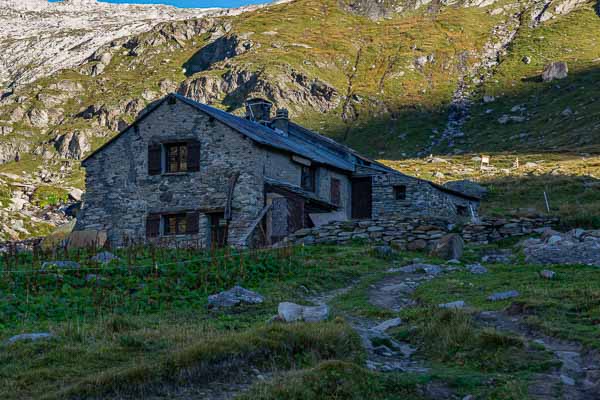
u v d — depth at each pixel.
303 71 147.62
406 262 22.23
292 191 29.23
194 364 9.66
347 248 24.97
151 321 13.24
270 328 11.06
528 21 171.50
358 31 182.62
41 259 19.86
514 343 10.71
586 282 15.70
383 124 124.00
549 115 109.31
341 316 13.70
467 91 134.88
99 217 31.67
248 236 27.88
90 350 10.53
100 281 16.67
